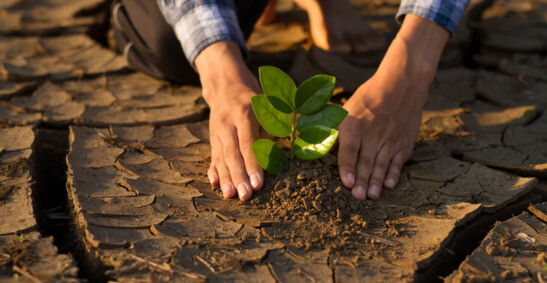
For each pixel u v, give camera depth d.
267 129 1.21
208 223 1.17
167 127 1.43
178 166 1.31
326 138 1.21
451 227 1.17
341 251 1.13
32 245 1.11
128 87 1.59
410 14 1.29
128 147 1.35
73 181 1.24
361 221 1.18
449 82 1.64
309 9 1.76
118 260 1.09
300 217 1.18
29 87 1.56
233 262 1.10
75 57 1.73
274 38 1.88
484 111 1.52
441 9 1.27
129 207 1.19
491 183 1.28
